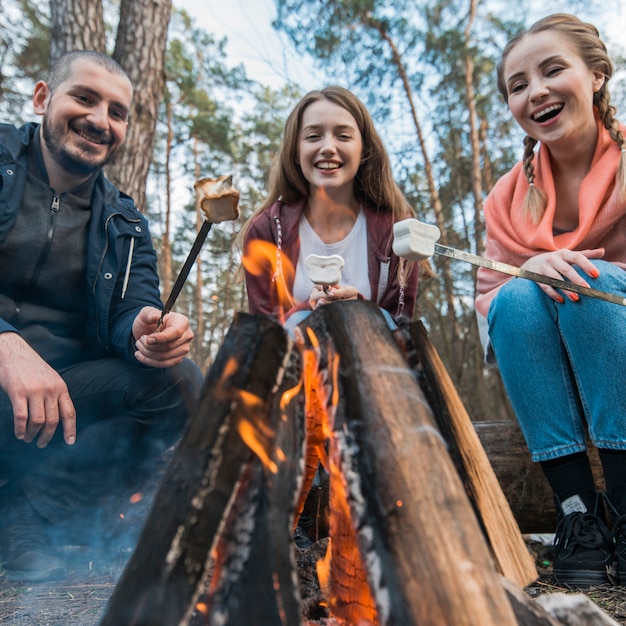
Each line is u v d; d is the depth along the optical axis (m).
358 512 0.96
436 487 0.96
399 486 0.95
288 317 2.16
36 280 2.31
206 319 17.56
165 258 15.73
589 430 1.99
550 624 0.96
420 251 1.33
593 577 1.80
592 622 1.06
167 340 1.96
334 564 1.14
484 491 1.17
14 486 2.22
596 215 2.17
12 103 10.59
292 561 0.93
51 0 5.19
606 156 2.20
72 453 2.22
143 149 5.06
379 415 1.03
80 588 1.91
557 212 2.35
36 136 2.37
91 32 5.14
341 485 1.11
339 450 1.03
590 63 2.18
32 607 1.69
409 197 9.59
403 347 1.26
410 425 1.02
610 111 2.21
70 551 2.34
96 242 2.39
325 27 8.70
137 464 2.39
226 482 0.95
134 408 2.29
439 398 1.20
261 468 0.99
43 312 2.36
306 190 2.56
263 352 1.08
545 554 2.50
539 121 2.21
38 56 9.98
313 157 2.43
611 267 1.97
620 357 1.84
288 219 2.46
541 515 2.38
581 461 1.96
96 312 2.35
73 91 2.28
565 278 1.94
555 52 2.13
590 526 1.86
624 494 1.86
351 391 1.07
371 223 2.47
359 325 1.16
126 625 0.83
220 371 1.07
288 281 2.42
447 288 10.12
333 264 1.47
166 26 5.33
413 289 2.44
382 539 0.92
